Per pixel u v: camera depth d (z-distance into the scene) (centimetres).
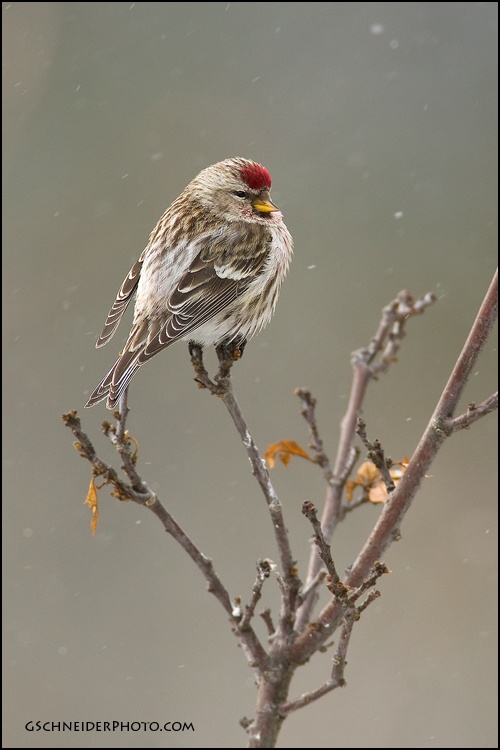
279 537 538
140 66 1485
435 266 1344
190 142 1426
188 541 534
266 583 1134
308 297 1327
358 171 1408
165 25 1494
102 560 1155
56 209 1373
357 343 1297
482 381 1289
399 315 637
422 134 1420
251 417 1243
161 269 716
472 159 1400
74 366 1261
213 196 754
